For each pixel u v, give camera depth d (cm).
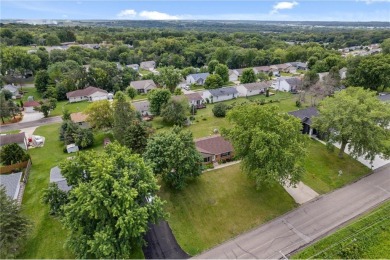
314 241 2598
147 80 9262
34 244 2561
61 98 8000
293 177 2916
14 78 9669
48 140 5019
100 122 4912
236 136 3117
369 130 3409
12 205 2445
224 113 6044
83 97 7831
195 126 5562
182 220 2894
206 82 8788
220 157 4025
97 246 2058
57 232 2700
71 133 4650
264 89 8300
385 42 12606
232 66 12412
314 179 3544
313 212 2981
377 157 4066
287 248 2534
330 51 13088
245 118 3100
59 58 10881
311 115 4825
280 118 3073
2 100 5922
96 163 2278
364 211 2962
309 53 13025
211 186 3428
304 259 2361
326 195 3256
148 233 2727
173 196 3244
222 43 15375
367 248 2473
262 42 16262
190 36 17475
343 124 3584
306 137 3316
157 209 2352
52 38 14375
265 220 2895
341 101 3762
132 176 2411
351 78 7569
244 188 3375
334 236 2578
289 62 13138
